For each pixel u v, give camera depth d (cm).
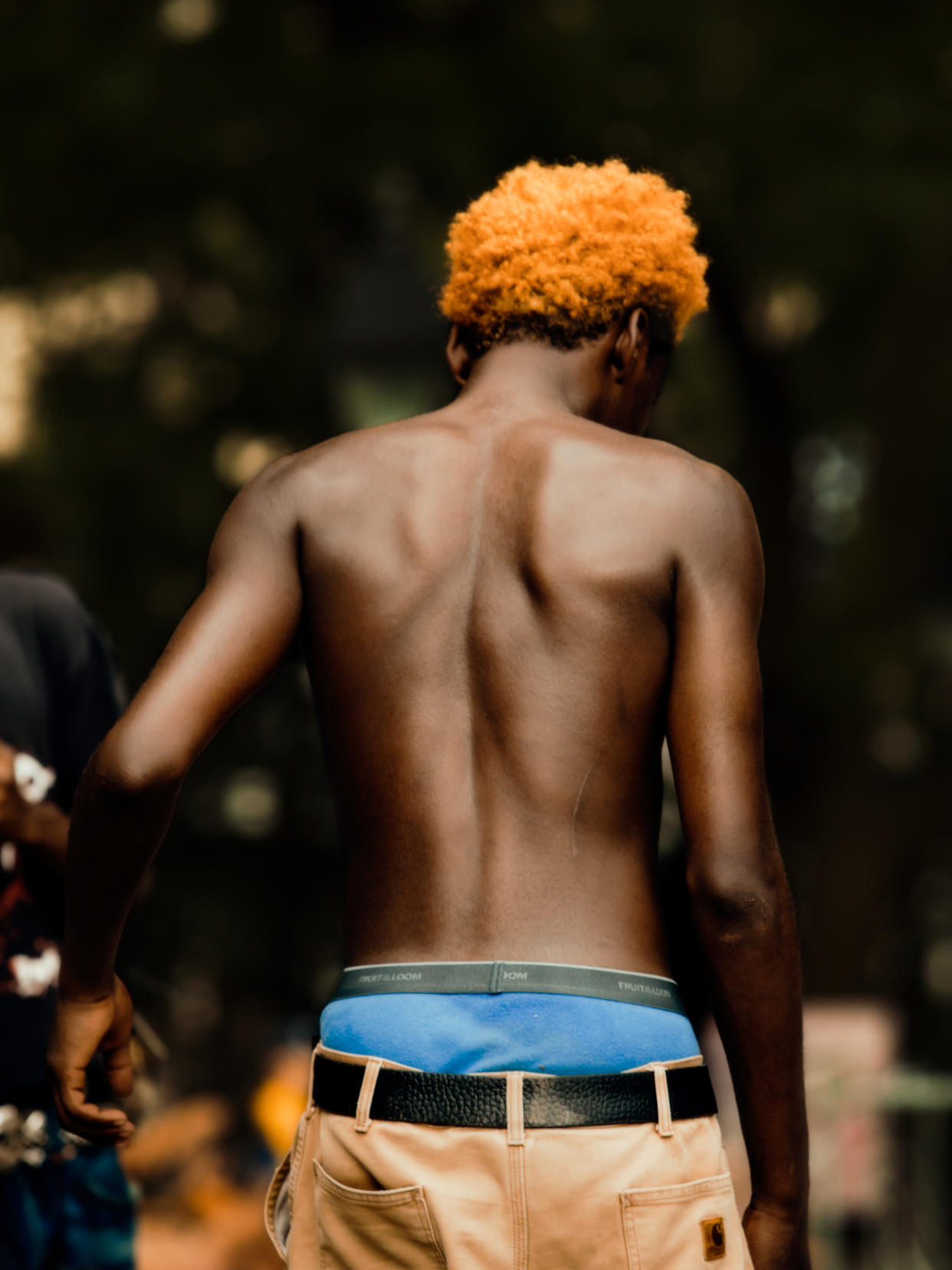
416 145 1184
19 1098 312
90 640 335
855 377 1423
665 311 255
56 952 319
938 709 1498
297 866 1438
